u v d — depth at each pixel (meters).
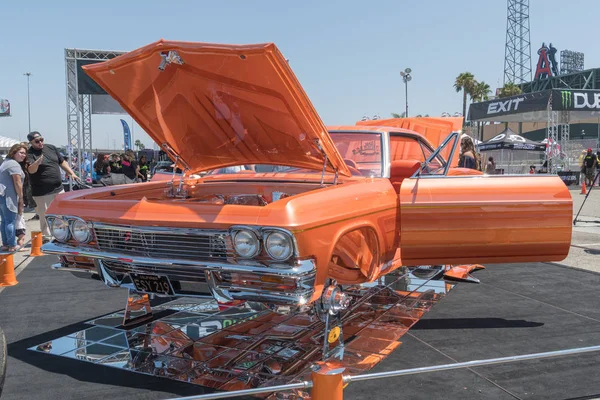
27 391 2.89
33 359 3.37
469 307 4.54
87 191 3.74
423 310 4.44
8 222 7.26
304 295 2.76
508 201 3.54
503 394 2.83
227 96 3.25
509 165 25.42
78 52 14.39
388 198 3.57
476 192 3.53
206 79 3.14
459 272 5.64
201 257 2.96
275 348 3.50
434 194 3.50
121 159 13.88
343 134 4.44
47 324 4.11
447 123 6.65
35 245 6.97
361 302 4.66
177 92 3.33
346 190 3.20
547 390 2.88
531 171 22.98
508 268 6.17
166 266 3.01
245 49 2.77
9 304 4.70
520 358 2.82
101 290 5.21
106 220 3.18
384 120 6.85
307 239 2.74
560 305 4.61
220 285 2.94
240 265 2.80
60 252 3.35
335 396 2.13
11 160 7.23
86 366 3.24
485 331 3.90
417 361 3.30
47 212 3.46
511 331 3.90
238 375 3.07
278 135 3.48
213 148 3.90
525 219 3.57
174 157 4.08
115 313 4.41
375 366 3.23
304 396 2.78
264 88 3.04
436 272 5.63
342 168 3.64
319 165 3.70
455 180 3.59
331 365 2.23
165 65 3.06
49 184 7.78
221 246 2.88
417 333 3.86
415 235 3.50
